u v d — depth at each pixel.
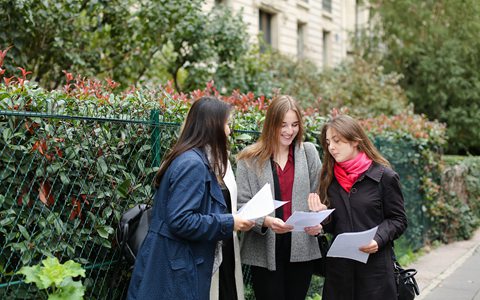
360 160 3.07
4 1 6.03
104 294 2.95
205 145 2.60
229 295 2.95
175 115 3.45
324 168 3.22
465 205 9.88
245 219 2.61
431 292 6.01
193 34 8.38
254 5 17.06
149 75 8.70
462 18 19.28
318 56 21.31
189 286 2.43
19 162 2.54
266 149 3.30
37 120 2.56
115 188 2.95
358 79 13.48
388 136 7.28
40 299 2.63
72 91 3.61
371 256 3.02
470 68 19.19
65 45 7.14
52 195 2.69
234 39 9.05
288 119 3.27
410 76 20.03
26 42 6.71
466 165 10.55
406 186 7.63
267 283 3.31
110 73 8.09
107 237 2.84
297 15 19.81
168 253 2.43
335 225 3.14
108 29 8.04
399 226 3.01
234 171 3.91
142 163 3.11
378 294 2.98
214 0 15.06
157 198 2.54
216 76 9.09
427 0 19.69
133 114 3.16
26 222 2.56
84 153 2.79
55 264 2.38
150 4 7.75
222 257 2.91
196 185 2.45
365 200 3.03
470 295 5.87
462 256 8.04
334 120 3.13
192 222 2.39
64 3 6.64
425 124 8.64
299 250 3.28
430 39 19.34
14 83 2.88
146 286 2.41
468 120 19.02
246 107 4.65
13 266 2.58
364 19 24.59
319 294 5.27
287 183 3.36
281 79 12.03
